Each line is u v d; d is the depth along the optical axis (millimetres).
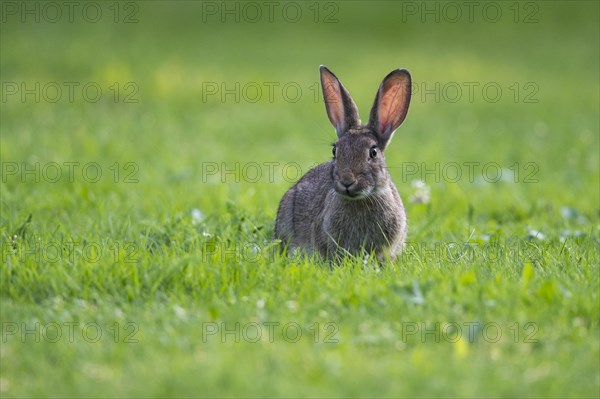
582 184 28031
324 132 35969
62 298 15242
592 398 12008
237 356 12977
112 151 30828
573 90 48125
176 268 15875
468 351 13250
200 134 35094
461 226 21734
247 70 48469
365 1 66750
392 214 18766
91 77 44875
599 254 18156
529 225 21875
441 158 31938
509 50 58938
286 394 11891
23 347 13352
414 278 15625
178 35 57312
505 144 35094
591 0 68438
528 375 12484
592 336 13695
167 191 25344
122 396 11891
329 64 51250
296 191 20188
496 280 15539
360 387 12086
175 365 12648
